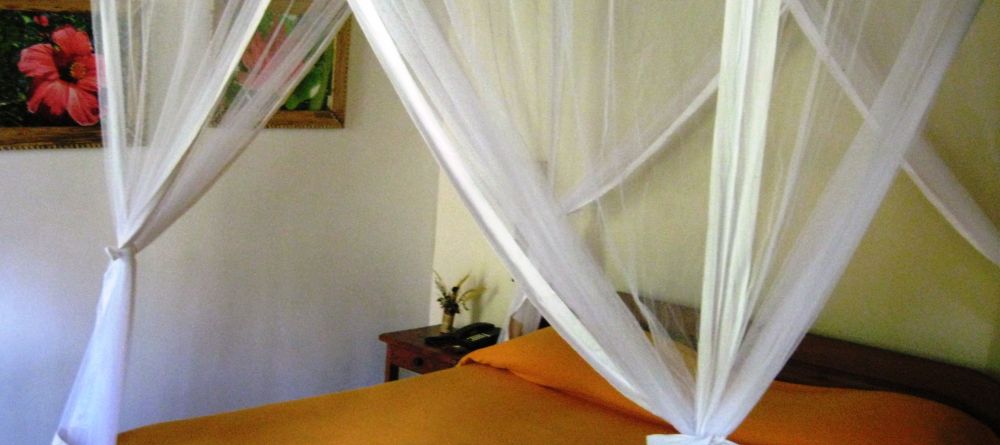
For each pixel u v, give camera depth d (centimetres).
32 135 284
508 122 190
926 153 252
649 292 213
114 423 230
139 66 224
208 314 341
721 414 188
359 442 249
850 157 185
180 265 329
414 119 196
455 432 262
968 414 267
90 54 296
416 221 416
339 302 388
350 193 384
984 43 267
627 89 219
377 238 399
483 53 194
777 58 202
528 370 311
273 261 359
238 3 217
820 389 281
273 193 354
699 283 215
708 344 185
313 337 381
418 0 185
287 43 235
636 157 217
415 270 421
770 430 253
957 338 280
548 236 191
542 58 206
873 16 206
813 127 198
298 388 380
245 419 262
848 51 202
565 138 210
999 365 273
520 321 345
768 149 197
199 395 343
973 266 275
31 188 288
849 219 184
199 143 230
